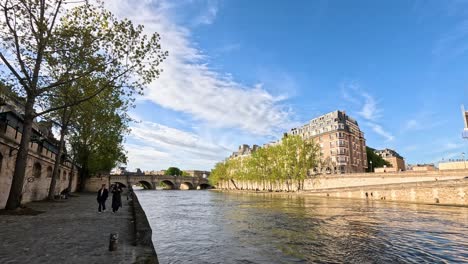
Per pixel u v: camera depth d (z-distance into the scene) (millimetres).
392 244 13938
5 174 18812
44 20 17188
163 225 20766
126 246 8953
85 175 55188
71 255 7738
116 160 54594
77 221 14141
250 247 13461
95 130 40938
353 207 34625
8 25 15312
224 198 59906
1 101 16719
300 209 32312
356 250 12812
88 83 20844
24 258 7383
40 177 28250
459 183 36500
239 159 126312
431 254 12125
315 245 13797
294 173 79750
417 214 26391
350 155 97875
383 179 59969
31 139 23719
